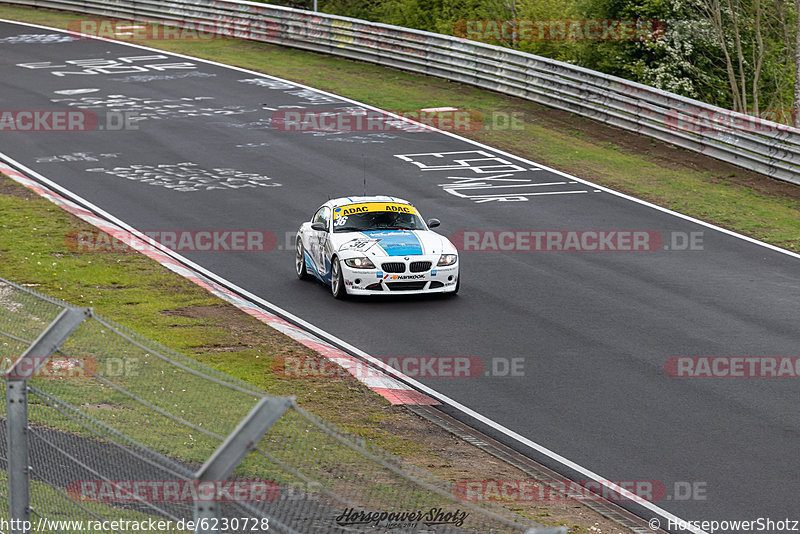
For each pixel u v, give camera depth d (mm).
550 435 41156
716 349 51812
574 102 108125
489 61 117000
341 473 25156
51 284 58281
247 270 65000
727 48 141750
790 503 35156
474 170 90000
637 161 94062
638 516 33969
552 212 78812
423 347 51688
